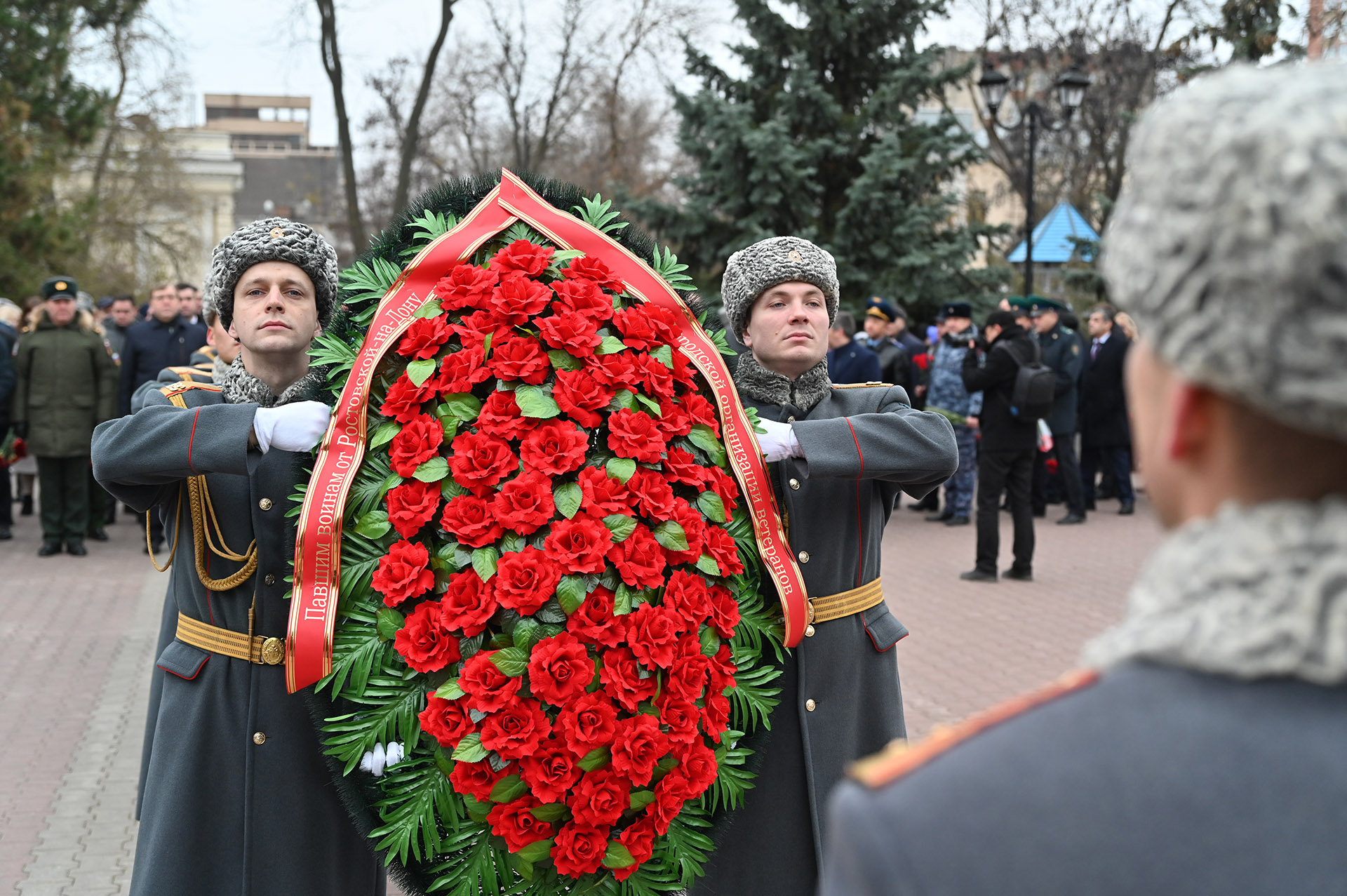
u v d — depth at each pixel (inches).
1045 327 385.1
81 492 334.0
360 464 84.0
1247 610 26.4
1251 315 25.2
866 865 26.7
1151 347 28.4
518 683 77.0
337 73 684.1
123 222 892.6
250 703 90.2
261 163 2359.7
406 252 93.0
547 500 79.4
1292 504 27.0
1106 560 324.8
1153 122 28.0
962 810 26.6
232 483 92.4
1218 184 25.4
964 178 839.7
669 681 80.4
